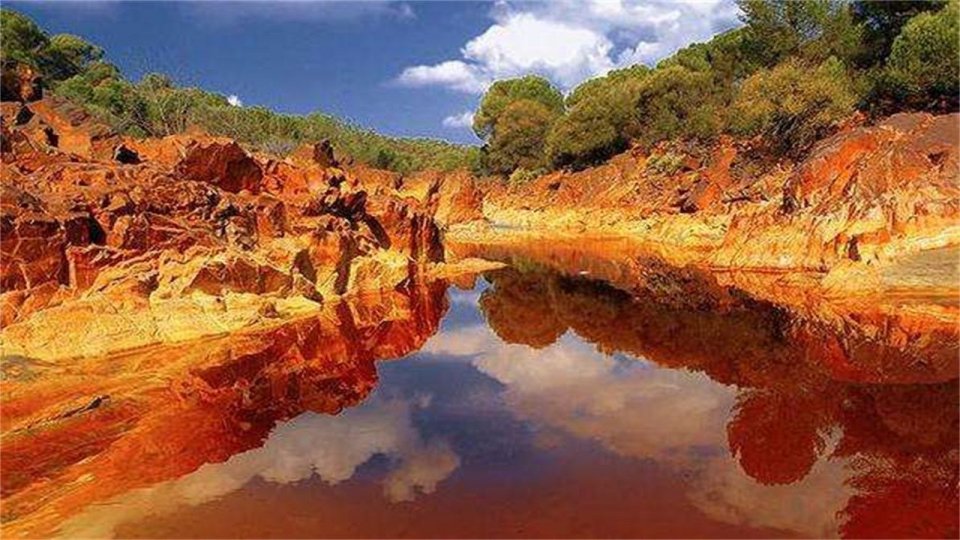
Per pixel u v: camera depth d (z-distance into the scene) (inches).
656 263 2007.9
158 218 1200.8
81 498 595.2
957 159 1411.2
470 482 627.5
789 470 626.5
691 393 857.5
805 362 943.0
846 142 1616.6
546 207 3494.1
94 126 1489.9
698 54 3799.2
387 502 589.3
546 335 1232.2
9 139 1251.2
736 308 1331.2
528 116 4284.0
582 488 608.7
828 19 2642.7
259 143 3058.6
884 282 1238.3
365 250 1610.5
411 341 1203.2
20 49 2608.3
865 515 538.0
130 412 780.0
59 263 1023.6
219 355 997.2
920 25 2021.4
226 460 679.1
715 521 540.4
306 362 1026.7
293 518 561.9
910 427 703.7
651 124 3326.8
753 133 2501.2
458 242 2837.1
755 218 1747.0
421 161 4741.6
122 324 1003.9
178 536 533.6
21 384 843.4
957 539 496.4
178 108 2861.7
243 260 1192.8
